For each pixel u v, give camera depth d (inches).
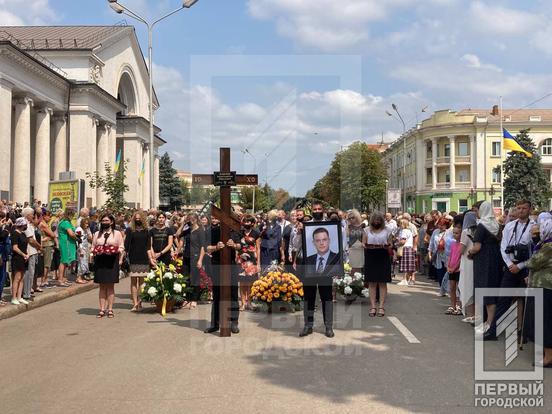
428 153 2578.7
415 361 267.6
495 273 331.6
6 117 1168.2
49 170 1472.7
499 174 2381.9
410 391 219.1
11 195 1304.1
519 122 2386.8
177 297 428.5
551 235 276.1
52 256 573.0
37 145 1409.9
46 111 1417.3
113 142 1771.7
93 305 477.4
